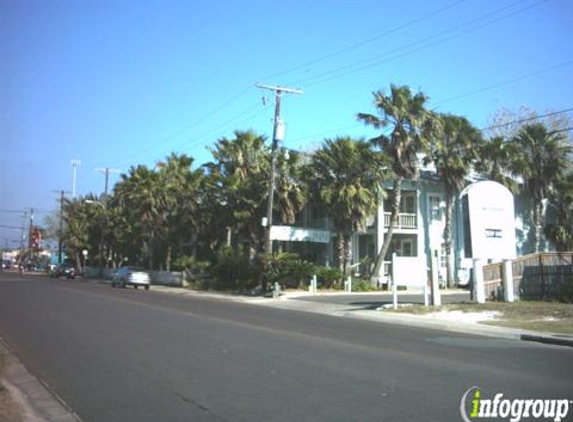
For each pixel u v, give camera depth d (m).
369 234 41.22
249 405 7.34
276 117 32.12
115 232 62.59
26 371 9.60
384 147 36.00
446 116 40.03
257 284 35.72
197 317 18.25
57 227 103.81
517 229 44.22
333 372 9.37
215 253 43.84
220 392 8.04
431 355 11.13
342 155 33.88
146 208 47.72
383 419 6.63
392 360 10.51
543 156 42.16
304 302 26.75
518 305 20.33
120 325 15.70
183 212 46.25
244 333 14.30
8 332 14.16
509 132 52.28
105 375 9.23
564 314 17.89
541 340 13.83
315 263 40.94
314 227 42.69
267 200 35.88
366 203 33.81
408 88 35.88
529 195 43.84
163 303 24.36
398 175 36.41
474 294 22.31
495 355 11.26
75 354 11.11
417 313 19.66
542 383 8.54
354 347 12.09
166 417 6.86
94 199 74.12
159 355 10.98
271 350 11.60
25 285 37.41
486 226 22.25
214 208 41.16
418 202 41.12
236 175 38.44
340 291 33.50
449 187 39.94
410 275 21.55
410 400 7.52
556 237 42.38
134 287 42.44
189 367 9.81
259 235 37.91
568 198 42.06
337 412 6.96
